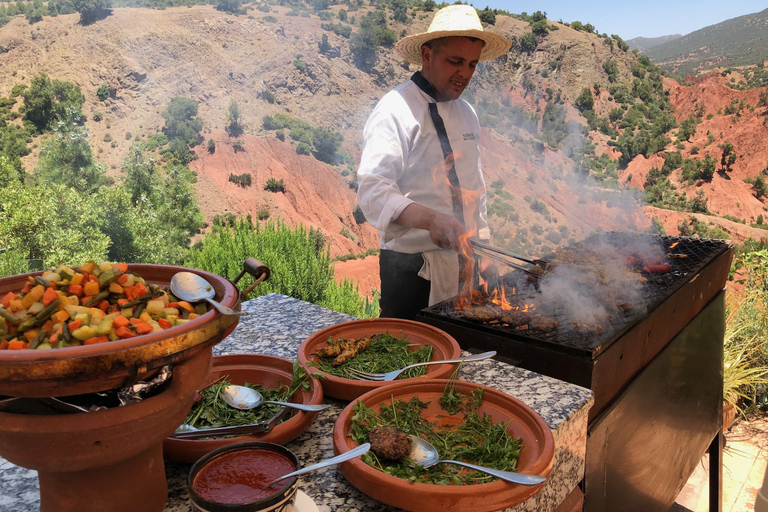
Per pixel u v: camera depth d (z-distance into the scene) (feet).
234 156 201.16
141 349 2.16
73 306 2.39
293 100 234.38
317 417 4.02
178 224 113.29
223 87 223.10
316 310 6.50
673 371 6.69
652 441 6.22
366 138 7.89
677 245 9.01
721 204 240.94
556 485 3.91
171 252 79.46
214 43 232.53
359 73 255.50
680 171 250.37
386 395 3.91
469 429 3.66
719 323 8.47
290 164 206.69
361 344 4.89
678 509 9.46
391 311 8.70
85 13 225.15
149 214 74.28
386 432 3.34
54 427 2.23
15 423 2.23
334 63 249.75
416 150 8.00
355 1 317.63
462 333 5.37
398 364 4.61
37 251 51.72
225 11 253.24
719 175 254.47
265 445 2.96
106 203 69.15
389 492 2.86
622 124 281.33
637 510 6.08
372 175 7.48
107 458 2.43
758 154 259.39
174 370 2.42
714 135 277.03
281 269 31.40
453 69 7.74
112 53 214.90
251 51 236.02
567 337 4.99
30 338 2.32
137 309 2.59
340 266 173.17
